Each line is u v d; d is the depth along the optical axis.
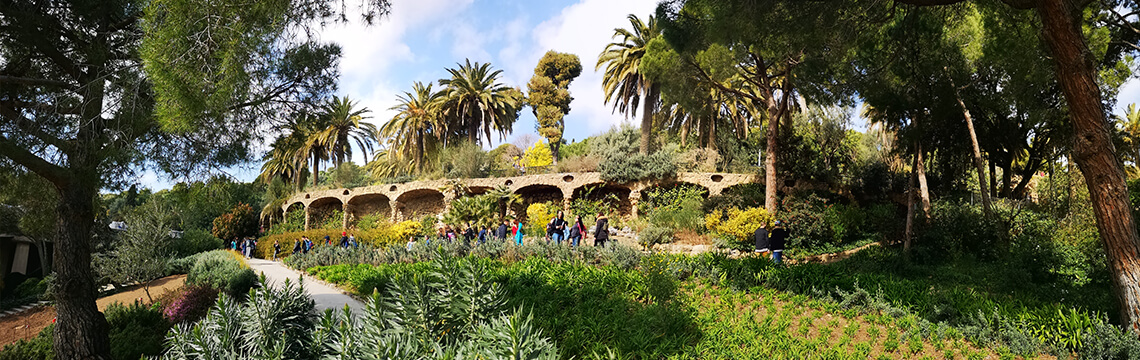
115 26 6.84
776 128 18.03
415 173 37.34
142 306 9.27
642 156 24.80
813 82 15.56
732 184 22.69
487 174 29.91
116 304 9.36
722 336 6.84
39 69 6.84
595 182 25.39
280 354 3.25
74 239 6.73
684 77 17.83
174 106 4.95
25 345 7.30
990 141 19.31
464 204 22.64
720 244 16.25
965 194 18.77
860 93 14.58
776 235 12.26
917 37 11.94
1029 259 10.01
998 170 29.33
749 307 8.40
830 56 13.62
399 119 37.09
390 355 2.98
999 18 11.06
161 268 15.08
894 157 23.50
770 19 10.15
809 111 22.09
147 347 7.66
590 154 28.25
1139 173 19.19
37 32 6.28
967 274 10.86
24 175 6.98
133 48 6.11
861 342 6.89
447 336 3.70
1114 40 12.32
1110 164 6.81
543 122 47.53
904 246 14.54
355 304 9.43
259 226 41.41
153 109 5.74
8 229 18.56
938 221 14.47
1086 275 9.81
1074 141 7.15
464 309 3.81
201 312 10.01
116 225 19.48
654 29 26.61
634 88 28.80
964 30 13.64
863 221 17.06
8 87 6.45
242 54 5.03
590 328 6.58
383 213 32.84
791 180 20.58
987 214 13.66
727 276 9.95
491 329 3.13
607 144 29.70
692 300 8.46
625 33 27.80
